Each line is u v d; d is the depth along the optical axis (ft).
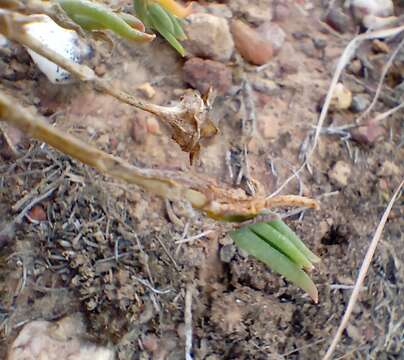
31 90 0.49
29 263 0.46
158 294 0.46
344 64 0.56
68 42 0.48
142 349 0.46
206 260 0.47
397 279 0.52
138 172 0.31
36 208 0.46
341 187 0.51
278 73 0.55
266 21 0.57
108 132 0.49
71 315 0.46
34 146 0.47
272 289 0.47
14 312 0.45
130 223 0.46
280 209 0.49
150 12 0.49
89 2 0.42
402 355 0.51
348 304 0.48
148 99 0.51
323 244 0.50
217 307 0.47
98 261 0.46
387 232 0.52
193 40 0.53
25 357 0.44
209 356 0.47
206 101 0.43
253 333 0.47
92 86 0.39
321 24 0.59
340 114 0.54
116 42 0.52
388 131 0.55
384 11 0.60
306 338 0.48
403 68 0.58
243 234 0.41
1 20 0.33
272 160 0.51
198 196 0.32
